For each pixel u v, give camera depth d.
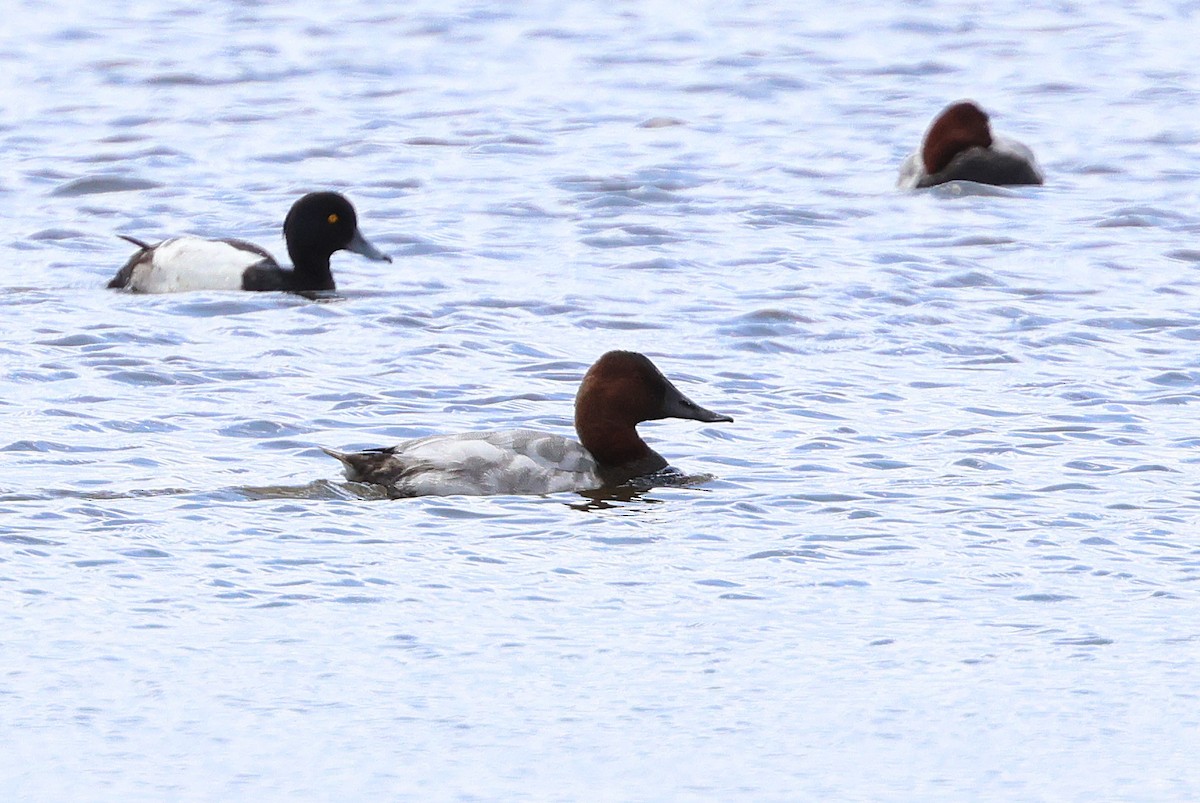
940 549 13.31
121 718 10.54
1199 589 12.51
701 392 17.89
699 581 12.66
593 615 12.07
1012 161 29.27
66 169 30.52
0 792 9.76
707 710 10.72
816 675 11.18
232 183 29.70
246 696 10.82
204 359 19.05
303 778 9.94
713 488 14.78
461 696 10.86
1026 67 41.22
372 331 20.41
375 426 16.67
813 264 23.81
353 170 30.66
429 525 13.68
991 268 23.53
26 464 15.15
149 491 14.38
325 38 44.41
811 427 16.67
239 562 12.84
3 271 23.56
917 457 15.66
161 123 34.72
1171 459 15.54
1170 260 24.12
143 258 22.58
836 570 12.89
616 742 10.35
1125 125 34.66
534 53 42.81
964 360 19.22
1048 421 16.78
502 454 14.68
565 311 21.36
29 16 47.38
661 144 32.91
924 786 9.91
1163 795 9.82
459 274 23.52
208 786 9.84
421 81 39.41
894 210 27.48
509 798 9.77
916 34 45.41
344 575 12.66
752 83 39.09
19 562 12.74
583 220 26.80
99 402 17.28
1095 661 11.35
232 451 15.73
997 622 11.95
